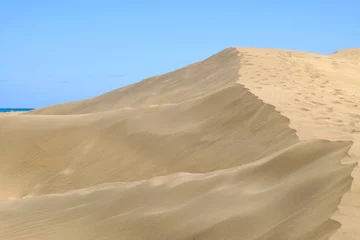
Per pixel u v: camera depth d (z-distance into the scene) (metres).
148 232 6.45
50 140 16.55
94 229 7.11
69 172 14.95
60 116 18.66
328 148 6.92
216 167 12.03
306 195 5.56
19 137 17.02
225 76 22.92
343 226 4.15
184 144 13.75
